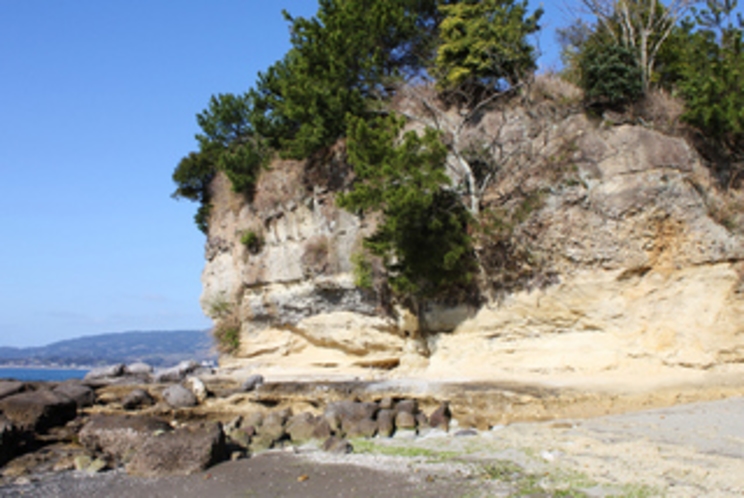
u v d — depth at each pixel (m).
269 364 29.44
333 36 27.11
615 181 20.98
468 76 26.58
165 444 14.05
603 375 19.45
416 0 29.92
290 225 29.22
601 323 20.23
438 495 10.87
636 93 23.25
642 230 20.19
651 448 12.61
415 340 24.12
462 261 22.42
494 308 22.14
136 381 29.20
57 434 19.09
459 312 23.00
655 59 26.19
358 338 26.06
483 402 18.34
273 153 32.38
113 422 16.48
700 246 19.62
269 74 33.62
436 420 17.55
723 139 22.73
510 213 22.22
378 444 15.53
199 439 14.20
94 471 14.55
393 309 24.77
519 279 21.81
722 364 18.48
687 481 10.51
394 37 28.58
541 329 21.22
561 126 23.50
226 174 32.84
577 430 14.91
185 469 13.84
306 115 27.88
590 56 24.28
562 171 21.95
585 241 20.70
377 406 18.41
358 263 24.88
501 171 23.56
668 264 20.02
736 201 21.05
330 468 13.33
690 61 24.64
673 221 20.19
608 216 20.58
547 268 21.25
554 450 13.20
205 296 35.53
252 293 30.98
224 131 37.94
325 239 27.08
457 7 27.80
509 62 26.52
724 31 25.66
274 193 30.42
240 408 21.94
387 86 27.86
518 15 26.80
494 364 21.64
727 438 13.04
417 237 21.70
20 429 17.67
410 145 21.08
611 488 10.43
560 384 19.00
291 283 28.70
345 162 27.42
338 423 17.92
